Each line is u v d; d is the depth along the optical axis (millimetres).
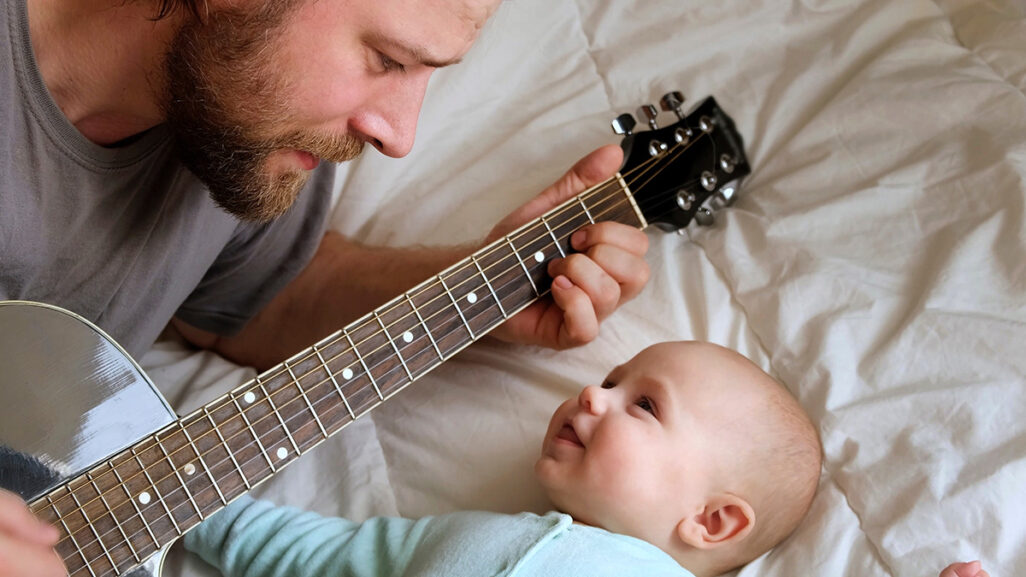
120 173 1021
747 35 1547
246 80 896
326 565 1048
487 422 1229
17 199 936
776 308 1259
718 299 1311
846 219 1313
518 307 1180
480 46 1599
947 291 1182
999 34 1394
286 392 995
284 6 860
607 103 1554
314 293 1391
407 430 1246
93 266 1065
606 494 1036
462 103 1599
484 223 1474
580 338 1198
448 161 1580
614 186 1278
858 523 1051
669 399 1080
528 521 996
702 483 1057
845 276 1260
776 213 1385
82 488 885
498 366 1290
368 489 1191
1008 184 1242
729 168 1368
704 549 1054
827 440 1118
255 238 1276
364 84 915
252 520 1085
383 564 1033
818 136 1416
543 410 1229
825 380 1168
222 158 952
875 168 1362
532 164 1515
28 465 884
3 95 888
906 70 1411
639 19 1596
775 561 1060
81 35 919
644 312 1312
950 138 1333
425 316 1103
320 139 946
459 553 979
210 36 888
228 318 1377
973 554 983
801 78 1483
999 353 1116
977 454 1048
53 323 914
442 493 1190
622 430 1046
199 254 1206
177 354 1411
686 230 1366
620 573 948
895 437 1089
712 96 1398
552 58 1619
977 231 1220
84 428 907
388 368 1065
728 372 1115
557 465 1066
